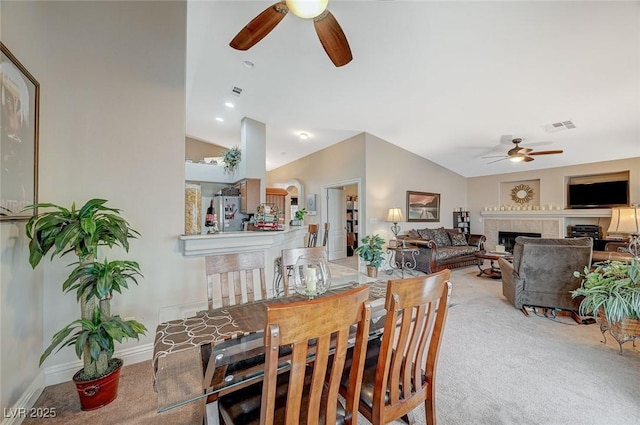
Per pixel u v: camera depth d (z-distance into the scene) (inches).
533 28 100.0
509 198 279.0
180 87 95.5
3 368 56.4
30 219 60.2
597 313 97.3
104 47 83.0
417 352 51.3
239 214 226.7
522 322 116.6
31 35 67.0
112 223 65.7
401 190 239.8
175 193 93.6
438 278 48.8
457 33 106.0
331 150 253.6
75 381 63.4
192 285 96.0
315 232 250.8
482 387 73.5
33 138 66.0
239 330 56.0
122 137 85.1
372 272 192.7
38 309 71.6
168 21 93.8
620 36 98.6
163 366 48.1
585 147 197.5
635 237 135.3
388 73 135.6
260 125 213.0
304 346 34.1
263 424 34.1
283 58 132.4
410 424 60.4
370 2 94.0
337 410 44.9
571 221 237.1
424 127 197.2
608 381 75.6
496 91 142.3
